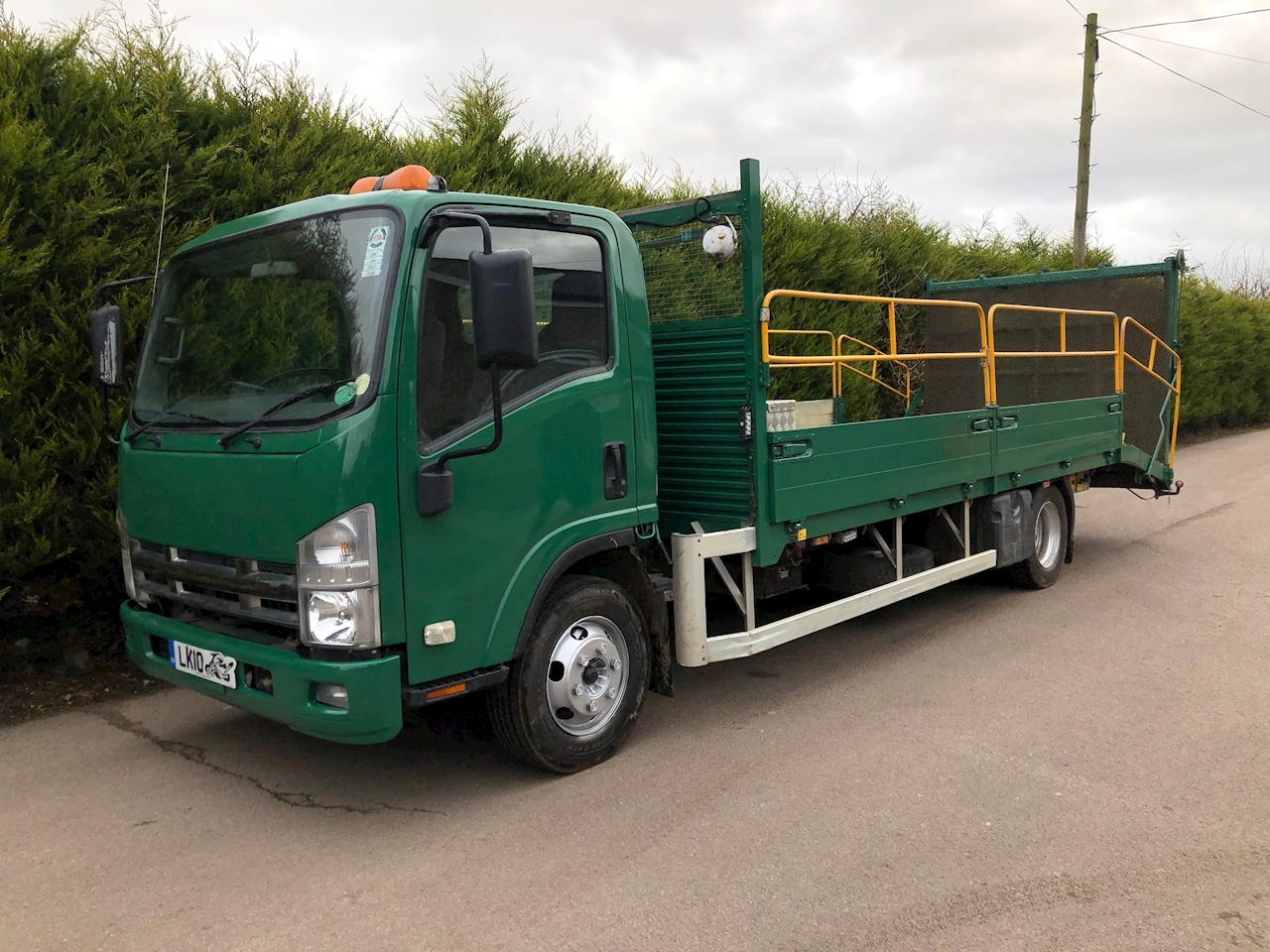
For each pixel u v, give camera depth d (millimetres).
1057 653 5855
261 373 3725
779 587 5340
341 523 3326
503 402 3758
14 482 5043
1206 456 16438
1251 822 3635
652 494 4422
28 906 3238
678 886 3277
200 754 4543
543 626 3994
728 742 4570
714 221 4590
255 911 3182
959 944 2904
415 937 3014
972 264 13609
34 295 5113
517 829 3725
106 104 5605
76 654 5727
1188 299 18141
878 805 3854
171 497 3873
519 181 8320
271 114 6391
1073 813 3740
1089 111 18328
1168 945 2881
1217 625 6344
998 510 6633
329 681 3344
